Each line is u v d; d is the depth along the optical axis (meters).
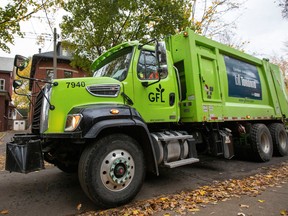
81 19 11.73
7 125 24.83
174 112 5.00
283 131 8.25
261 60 8.16
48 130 3.71
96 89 4.04
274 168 6.15
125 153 3.79
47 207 3.75
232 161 7.16
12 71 27.44
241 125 6.96
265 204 3.67
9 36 9.87
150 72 4.71
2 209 3.69
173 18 12.02
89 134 3.41
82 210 3.62
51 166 6.63
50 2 11.18
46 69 22.17
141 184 3.90
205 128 5.90
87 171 3.41
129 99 4.31
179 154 4.80
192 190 4.44
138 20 12.05
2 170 6.29
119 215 3.38
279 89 8.75
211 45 5.98
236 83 6.72
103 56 5.35
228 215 3.29
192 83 5.24
